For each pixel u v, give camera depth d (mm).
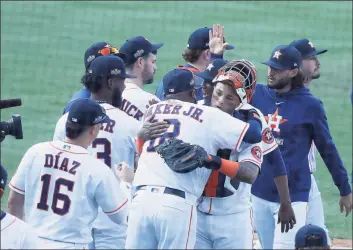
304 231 21156
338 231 37562
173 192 22672
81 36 87312
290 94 28594
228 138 22656
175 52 81625
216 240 24031
